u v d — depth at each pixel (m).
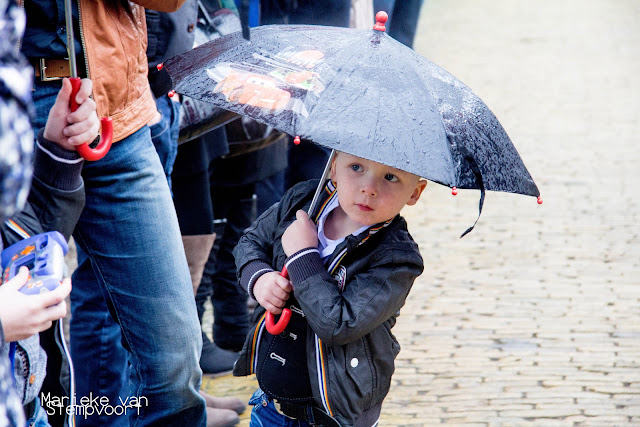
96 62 3.52
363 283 3.35
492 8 25.30
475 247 8.89
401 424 5.66
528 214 9.86
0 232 2.99
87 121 3.15
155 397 4.10
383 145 2.97
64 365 3.48
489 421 5.71
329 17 6.60
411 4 7.45
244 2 3.34
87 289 4.61
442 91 3.32
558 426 5.65
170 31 4.52
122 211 3.84
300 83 3.19
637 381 6.26
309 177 7.32
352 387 3.46
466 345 6.79
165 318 3.99
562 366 6.47
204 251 5.46
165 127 4.63
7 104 1.90
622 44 19.73
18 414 2.04
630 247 8.88
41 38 3.44
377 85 3.18
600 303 7.57
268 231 3.77
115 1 3.64
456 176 3.03
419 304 7.53
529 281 8.04
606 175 11.12
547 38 20.55
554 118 13.69
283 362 3.59
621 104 14.53
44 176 3.16
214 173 5.92
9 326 2.58
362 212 3.29
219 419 5.45
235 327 6.25
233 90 3.21
